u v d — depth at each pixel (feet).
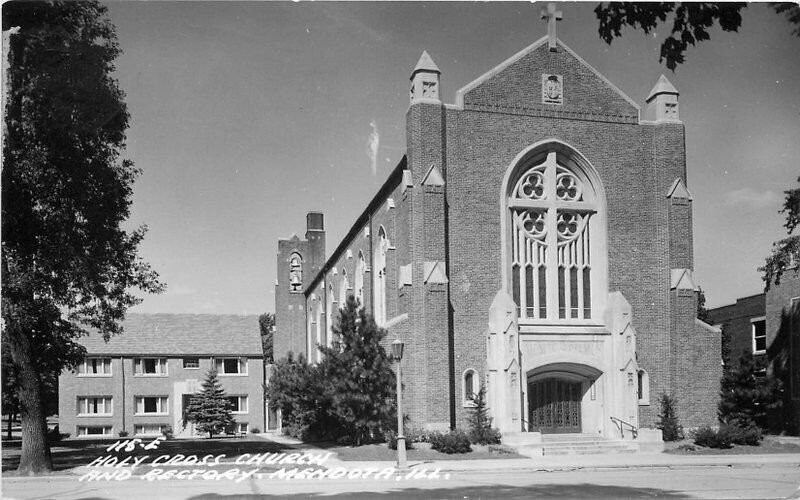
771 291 135.95
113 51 89.56
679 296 113.29
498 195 110.93
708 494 58.95
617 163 116.26
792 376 129.49
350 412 99.09
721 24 38.60
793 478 71.61
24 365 81.46
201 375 199.11
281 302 239.71
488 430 100.78
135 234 95.45
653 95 119.55
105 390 192.34
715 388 112.88
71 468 82.84
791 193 108.68
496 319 105.81
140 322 203.82
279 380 150.92
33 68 81.76
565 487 63.87
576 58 116.57
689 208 115.85
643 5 38.73
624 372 108.68
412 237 105.60
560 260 114.52
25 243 83.51
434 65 109.60
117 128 90.89
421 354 102.89
